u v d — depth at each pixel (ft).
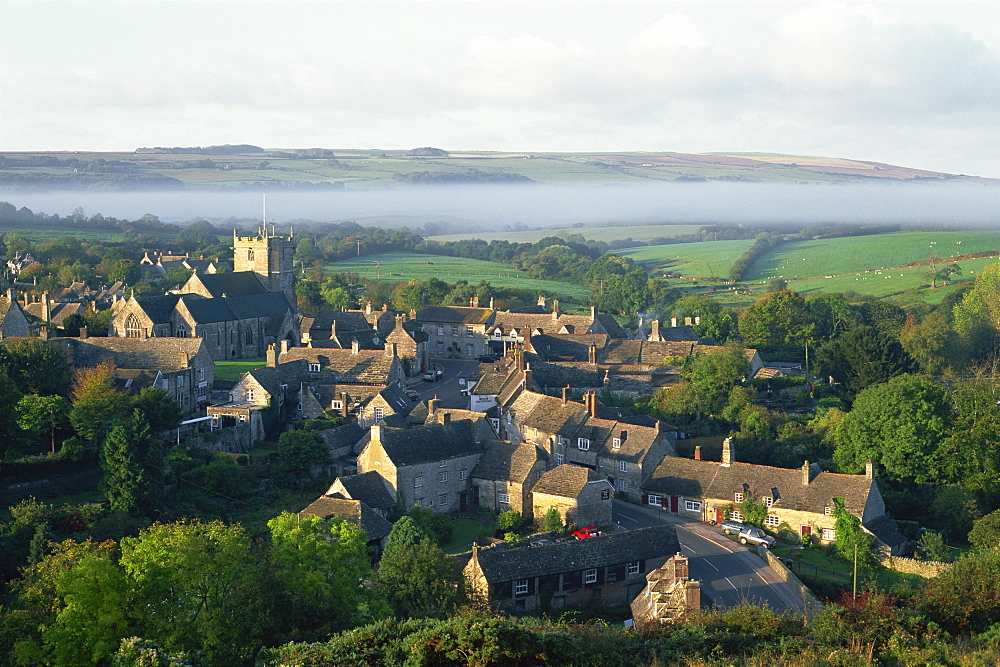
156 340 465.47
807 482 361.30
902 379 419.74
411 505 355.77
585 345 584.81
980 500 387.55
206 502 345.51
